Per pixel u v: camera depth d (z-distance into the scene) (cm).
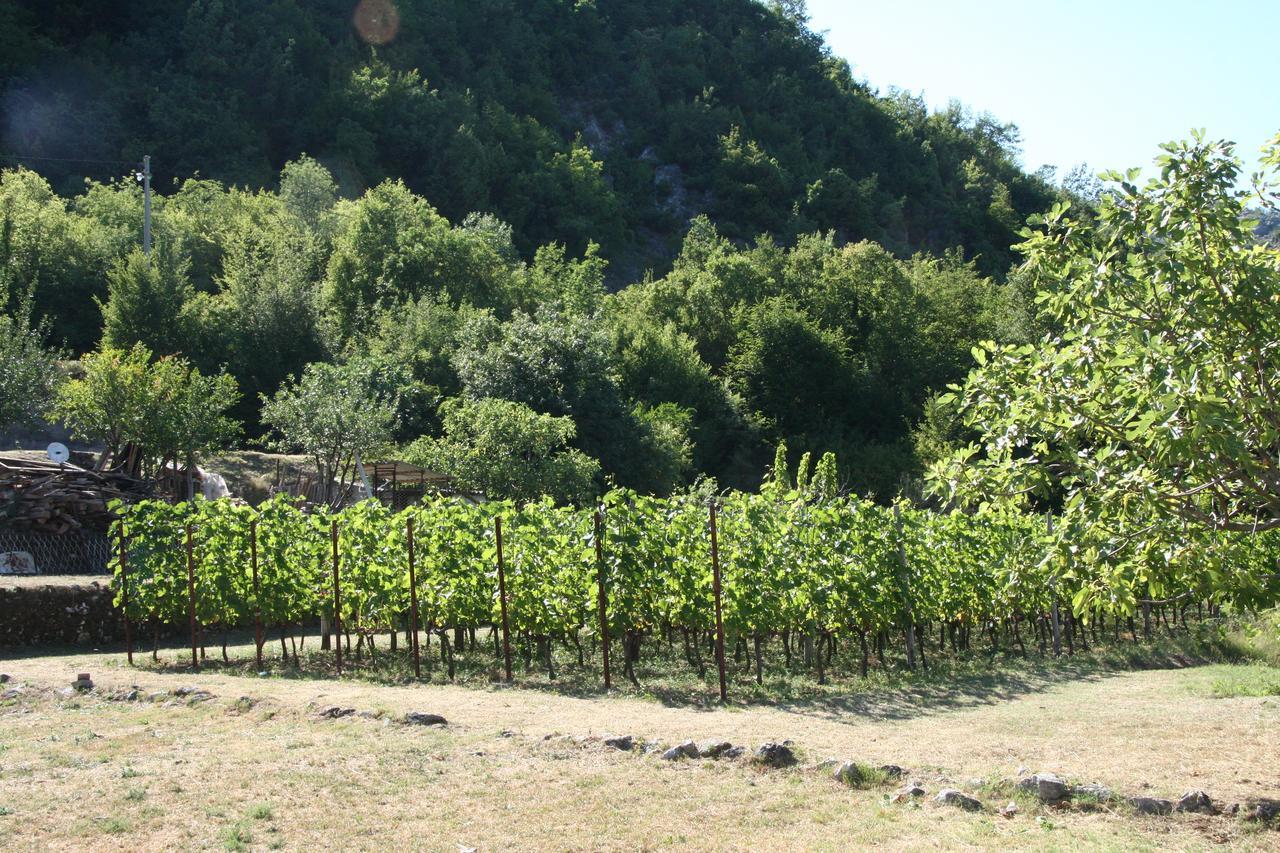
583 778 684
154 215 5541
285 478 2862
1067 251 652
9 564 1686
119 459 2317
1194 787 653
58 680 1057
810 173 10950
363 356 3931
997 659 1503
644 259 9769
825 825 589
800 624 1248
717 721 911
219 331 3866
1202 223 607
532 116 11125
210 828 577
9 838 559
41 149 7656
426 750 761
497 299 5341
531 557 1252
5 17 8344
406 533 1329
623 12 13512
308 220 6406
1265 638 1501
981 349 668
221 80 8850
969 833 571
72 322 4175
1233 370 589
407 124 9331
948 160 12169
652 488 3594
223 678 1130
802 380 5112
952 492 666
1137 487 572
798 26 14312
